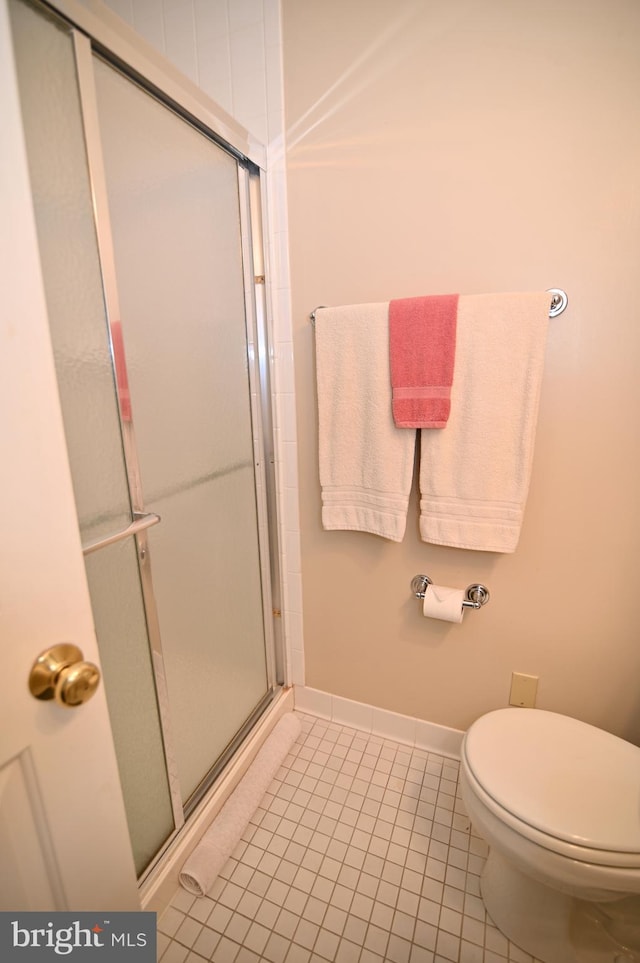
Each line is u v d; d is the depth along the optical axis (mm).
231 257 1215
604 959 939
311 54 1155
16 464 494
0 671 492
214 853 1120
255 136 1249
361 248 1225
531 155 1027
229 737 1400
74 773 593
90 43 743
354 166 1185
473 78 1039
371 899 1078
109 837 662
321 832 1238
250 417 1366
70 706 544
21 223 482
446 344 1089
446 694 1446
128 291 879
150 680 1009
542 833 844
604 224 1003
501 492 1134
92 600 834
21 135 475
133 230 883
